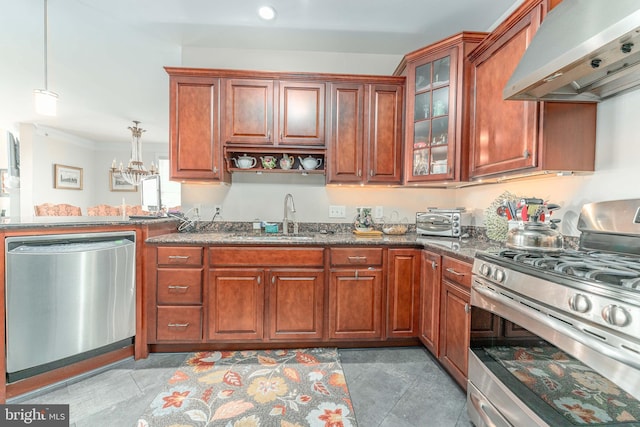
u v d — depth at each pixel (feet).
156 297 6.58
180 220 8.36
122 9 7.18
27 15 7.40
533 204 4.61
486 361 4.24
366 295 6.88
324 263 6.83
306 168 8.11
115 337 6.13
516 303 3.66
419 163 7.52
